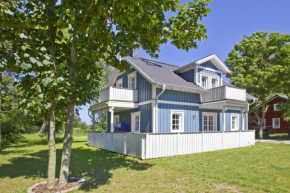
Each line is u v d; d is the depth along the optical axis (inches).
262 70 816.3
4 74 530.9
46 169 253.6
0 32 148.7
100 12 149.5
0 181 199.0
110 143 421.4
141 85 494.9
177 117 481.1
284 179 201.9
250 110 860.6
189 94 504.7
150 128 444.1
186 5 179.5
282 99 1042.7
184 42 200.8
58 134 917.2
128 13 154.8
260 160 301.7
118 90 478.3
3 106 554.9
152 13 186.2
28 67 140.9
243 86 781.3
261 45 813.2
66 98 158.9
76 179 200.7
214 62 579.5
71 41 183.0
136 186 180.5
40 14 166.7
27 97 152.9
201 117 522.9
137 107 498.9
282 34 794.2
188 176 212.8
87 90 191.6
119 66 206.8
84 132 1210.6
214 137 420.5
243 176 211.5
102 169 247.6
